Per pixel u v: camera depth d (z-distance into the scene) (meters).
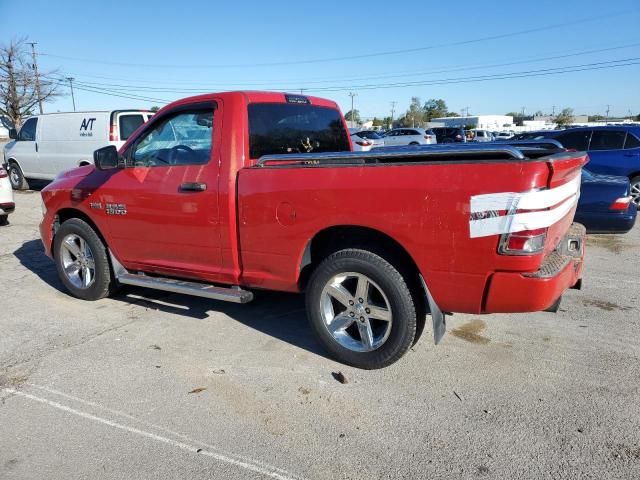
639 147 10.16
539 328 4.51
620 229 7.35
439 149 3.48
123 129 11.50
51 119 12.62
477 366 3.82
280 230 3.80
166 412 3.28
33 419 3.21
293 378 3.68
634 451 2.83
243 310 5.04
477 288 3.20
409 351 4.07
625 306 5.04
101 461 2.82
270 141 4.34
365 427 3.09
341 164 3.61
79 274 5.46
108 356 4.06
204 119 4.21
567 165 3.16
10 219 10.11
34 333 4.52
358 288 3.67
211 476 2.70
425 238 3.25
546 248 3.11
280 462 2.80
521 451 2.85
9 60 40.75
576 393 3.43
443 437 2.98
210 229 4.17
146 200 4.51
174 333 4.50
